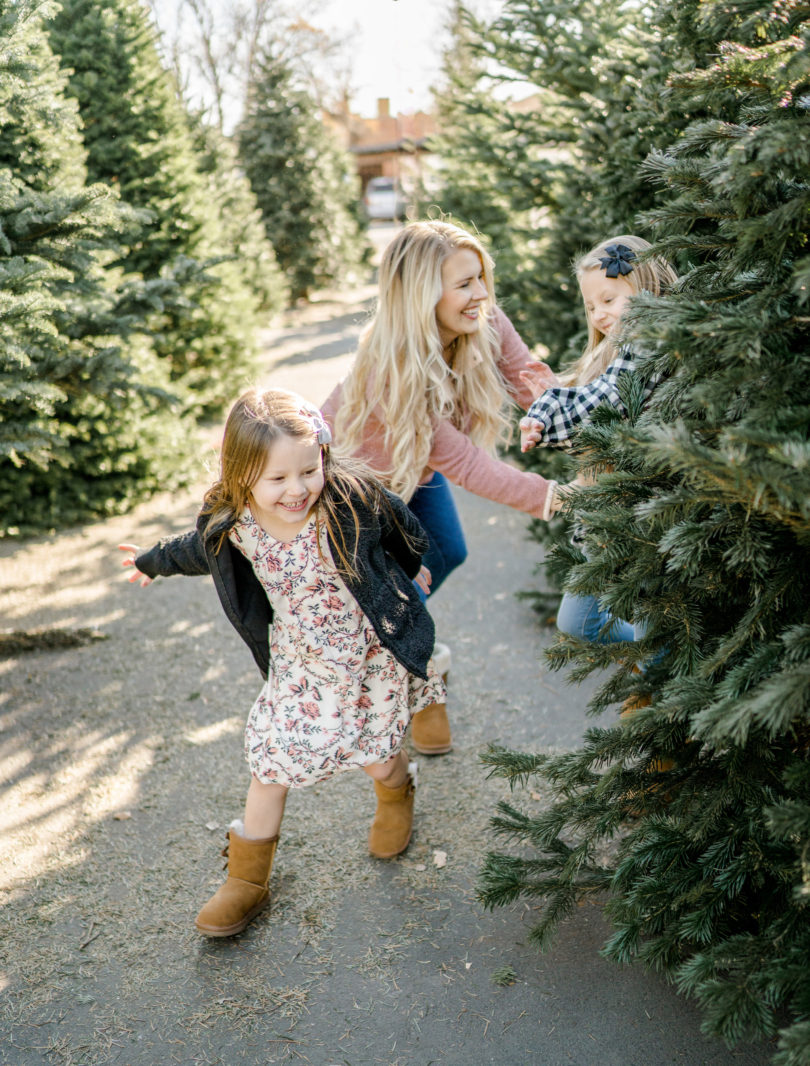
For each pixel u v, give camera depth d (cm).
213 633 407
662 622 185
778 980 148
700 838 175
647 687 203
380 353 243
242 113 1700
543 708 332
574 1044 187
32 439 367
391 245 240
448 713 331
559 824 206
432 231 238
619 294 233
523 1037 190
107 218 348
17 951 220
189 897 238
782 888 174
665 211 165
